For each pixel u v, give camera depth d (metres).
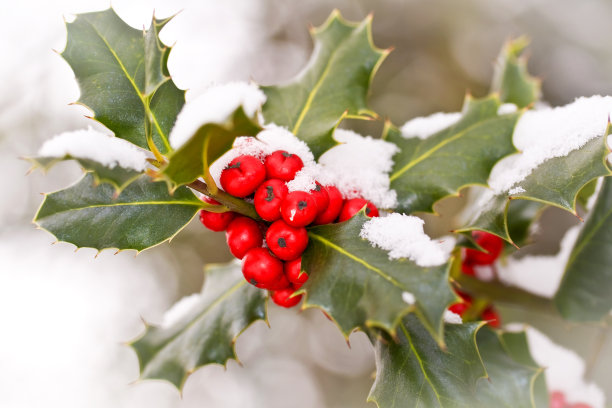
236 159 0.23
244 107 0.21
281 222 0.22
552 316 0.28
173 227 0.23
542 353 0.29
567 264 0.27
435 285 0.21
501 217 0.24
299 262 0.23
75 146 0.21
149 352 0.25
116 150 0.22
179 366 0.25
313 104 0.25
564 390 0.28
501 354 0.25
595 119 0.23
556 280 0.28
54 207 0.23
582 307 0.27
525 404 0.24
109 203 0.23
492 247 0.27
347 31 0.26
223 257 0.55
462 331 0.23
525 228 0.27
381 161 0.25
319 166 0.24
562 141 0.23
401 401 0.22
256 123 0.21
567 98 0.55
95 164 0.21
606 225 0.26
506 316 0.33
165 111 0.24
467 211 0.28
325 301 0.21
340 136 0.25
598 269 0.26
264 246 0.23
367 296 0.21
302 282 0.23
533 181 0.23
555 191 0.23
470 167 0.24
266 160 0.23
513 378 0.24
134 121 0.23
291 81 0.26
